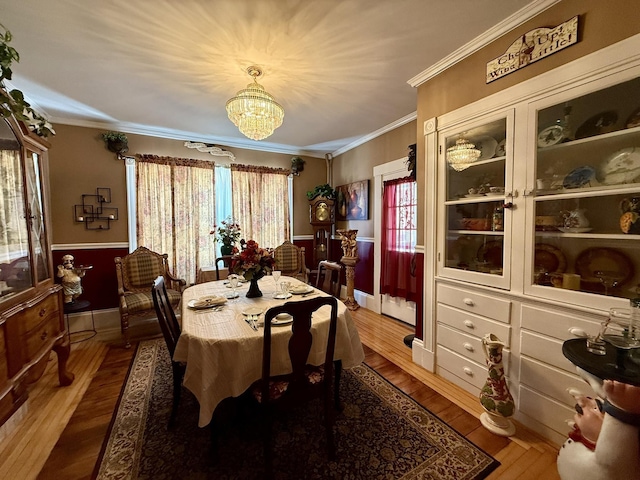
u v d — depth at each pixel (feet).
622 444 3.01
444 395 6.84
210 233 12.90
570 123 5.22
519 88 5.70
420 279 8.29
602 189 4.76
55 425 5.86
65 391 7.09
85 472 4.73
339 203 15.72
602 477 3.11
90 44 6.36
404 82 8.20
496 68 6.14
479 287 6.54
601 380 3.40
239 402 5.90
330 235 15.52
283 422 5.94
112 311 11.64
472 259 7.14
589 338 4.19
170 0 5.12
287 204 15.42
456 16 5.61
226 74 7.68
